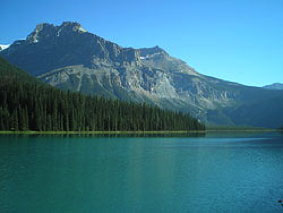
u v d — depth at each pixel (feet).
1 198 154.61
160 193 166.50
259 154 346.54
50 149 350.23
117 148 386.73
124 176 207.31
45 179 194.29
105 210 139.03
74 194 162.91
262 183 191.83
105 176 206.18
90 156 300.61
